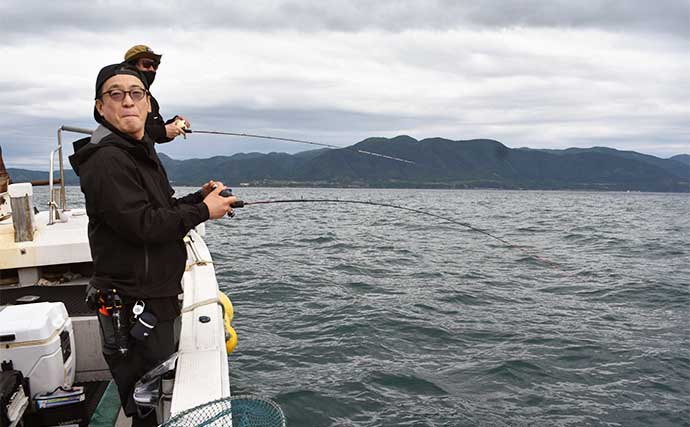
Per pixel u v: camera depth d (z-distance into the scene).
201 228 5.19
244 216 32.56
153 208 1.83
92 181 1.76
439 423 4.82
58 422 2.60
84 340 3.29
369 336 7.14
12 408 2.38
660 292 10.52
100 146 1.81
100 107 1.95
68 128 4.36
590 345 7.03
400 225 26.33
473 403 5.25
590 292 10.46
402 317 8.12
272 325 7.61
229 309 3.58
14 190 3.64
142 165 1.92
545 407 5.22
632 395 5.54
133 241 1.86
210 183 2.25
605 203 77.00
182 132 3.53
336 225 26.00
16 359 2.58
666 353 6.79
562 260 14.91
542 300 9.66
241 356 6.33
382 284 10.71
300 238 19.30
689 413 5.17
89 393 3.23
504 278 11.78
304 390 5.40
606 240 20.77
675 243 20.19
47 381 2.66
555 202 78.00
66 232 3.96
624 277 12.22
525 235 22.14
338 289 10.12
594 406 5.27
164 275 1.97
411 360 6.32
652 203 83.56
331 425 4.74
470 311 8.67
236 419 1.93
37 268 3.74
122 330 1.94
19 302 3.44
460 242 18.80
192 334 2.56
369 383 5.61
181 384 2.08
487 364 6.25
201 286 3.34
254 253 14.97
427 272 12.27
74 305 3.46
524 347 6.88
